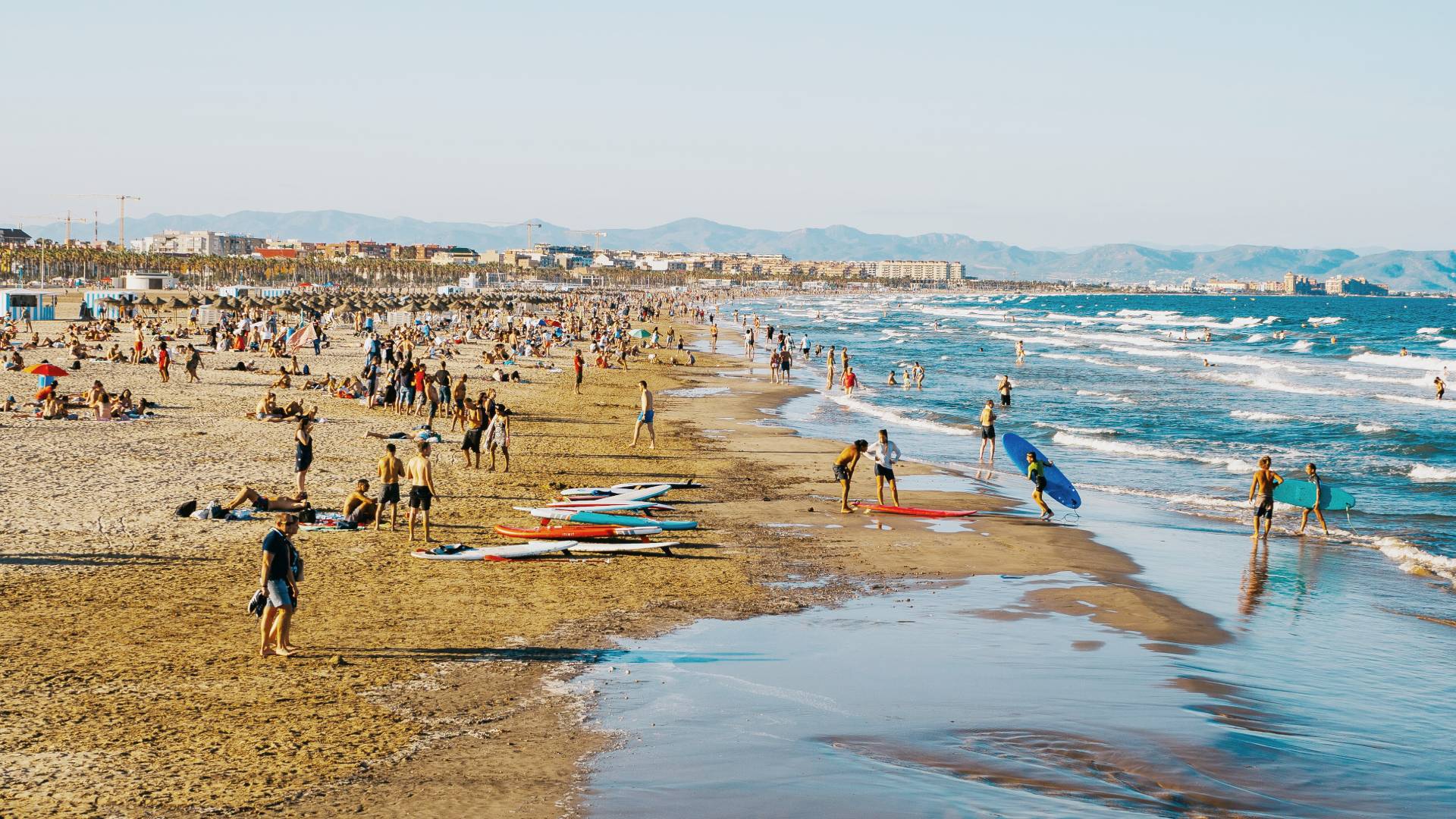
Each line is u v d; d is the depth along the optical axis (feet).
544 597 53.72
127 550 58.23
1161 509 86.22
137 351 170.50
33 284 558.56
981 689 42.29
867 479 97.14
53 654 41.65
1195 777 33.81
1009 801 31.14
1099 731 37.76
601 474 93.20
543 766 33.09
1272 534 76.84
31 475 76.69
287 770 32.04
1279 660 48.01
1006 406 161.48
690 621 50.70
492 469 91.91
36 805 29.17
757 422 138.41
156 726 35.17
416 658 43.34
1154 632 51.67
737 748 35.06
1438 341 369.91
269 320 247.50
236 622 46.91
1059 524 78.69
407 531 67.36
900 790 31.76
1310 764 35.27
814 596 56.54
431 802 30.22
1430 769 35.27
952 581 61.05
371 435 105.09
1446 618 55.77
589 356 249.55
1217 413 156.66
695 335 382.22
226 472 82.58
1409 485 97.76
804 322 519.60
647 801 30.60
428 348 228.02
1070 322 531.09
